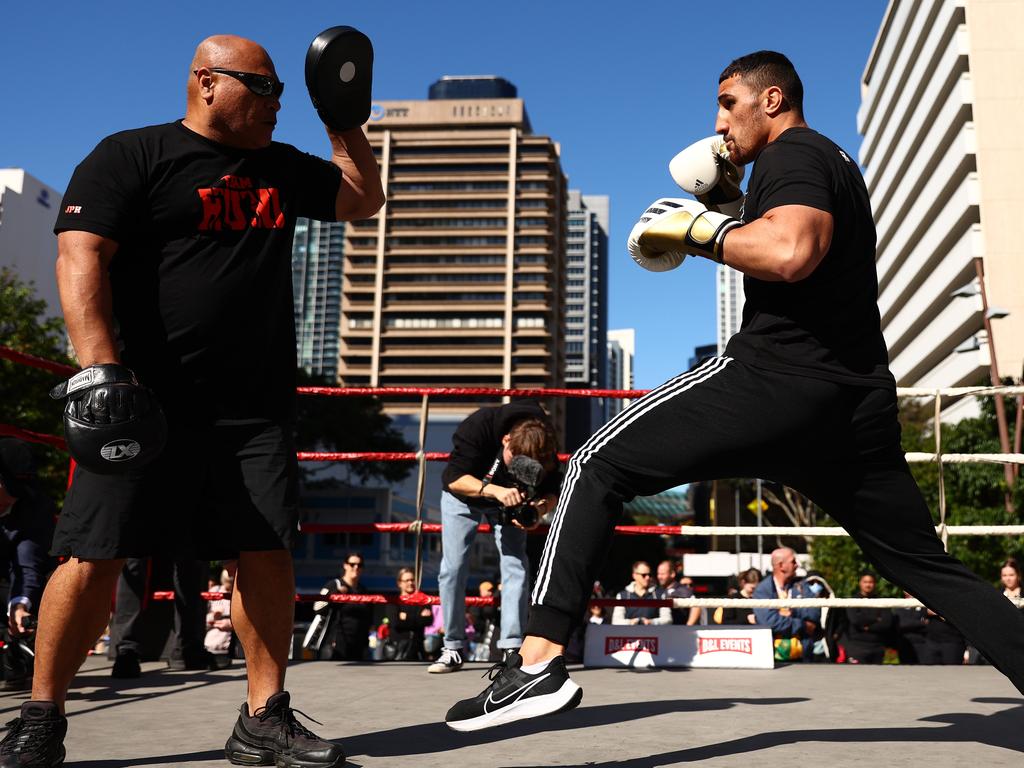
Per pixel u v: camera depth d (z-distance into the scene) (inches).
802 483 78.7
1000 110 1849.2
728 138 84.2
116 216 75.7
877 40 2662.4
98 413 68.4
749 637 168.9
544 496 157.6
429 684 136.2
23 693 125.3
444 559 162.2
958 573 77.1
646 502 2982.3
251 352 81.2
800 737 89.6
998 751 82.0
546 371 3737.7
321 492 1724.9
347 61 83.0
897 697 119.4
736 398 73.8
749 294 78.3
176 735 91.4
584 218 7239.2
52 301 2630.4
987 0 1895.9
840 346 74.3
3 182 2512.3
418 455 166.2
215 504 81.8
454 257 3831.2
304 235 6304.1
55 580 75.8
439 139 3902.6
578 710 108.5
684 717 102.8
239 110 79.4
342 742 87.5
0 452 137.6
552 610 72.5
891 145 2455.7
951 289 1926.7
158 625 179.0
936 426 156.2
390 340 3794.3
